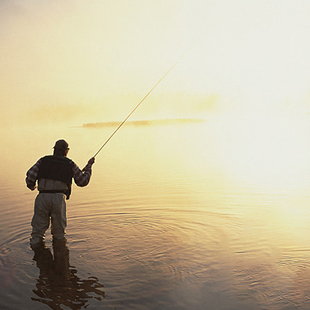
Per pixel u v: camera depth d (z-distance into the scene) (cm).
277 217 538
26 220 561
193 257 383
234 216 548
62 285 325
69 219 556
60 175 452
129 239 448
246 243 425
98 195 741
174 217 549
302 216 541
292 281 320
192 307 282
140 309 281
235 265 360
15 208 651
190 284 321
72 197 729
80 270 357
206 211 582
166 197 698
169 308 281
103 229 495
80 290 315
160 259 380
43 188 451
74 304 291
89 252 406
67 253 405
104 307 284
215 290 308
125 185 849
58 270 358
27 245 436
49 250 416
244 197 683
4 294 310
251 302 287
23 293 310
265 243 423
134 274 344
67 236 466
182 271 348
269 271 343
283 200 652
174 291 308
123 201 673
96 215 576
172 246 419
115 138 2823
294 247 407
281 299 289
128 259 382
